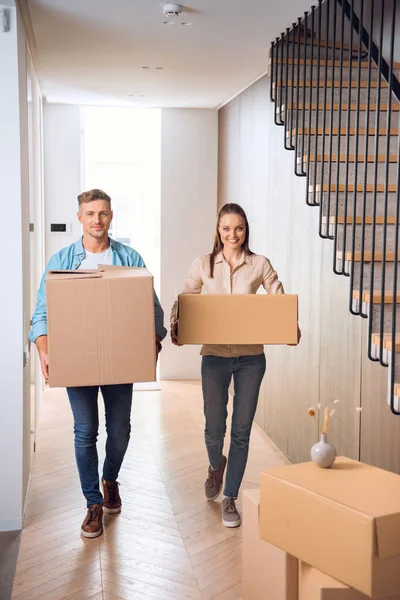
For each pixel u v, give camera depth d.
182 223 6.84
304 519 1.98
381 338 2.54
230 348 3.20
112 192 8.09
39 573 2.80
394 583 1.82
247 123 5.62
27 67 4.03
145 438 4.79
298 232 4.29
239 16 3.76
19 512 3.25
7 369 3.30
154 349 2.65
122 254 3.20
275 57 4.25
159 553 2.98
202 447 4.58
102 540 3.11
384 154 3.58
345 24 4.87
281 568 2.12
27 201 3.70
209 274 3.29
